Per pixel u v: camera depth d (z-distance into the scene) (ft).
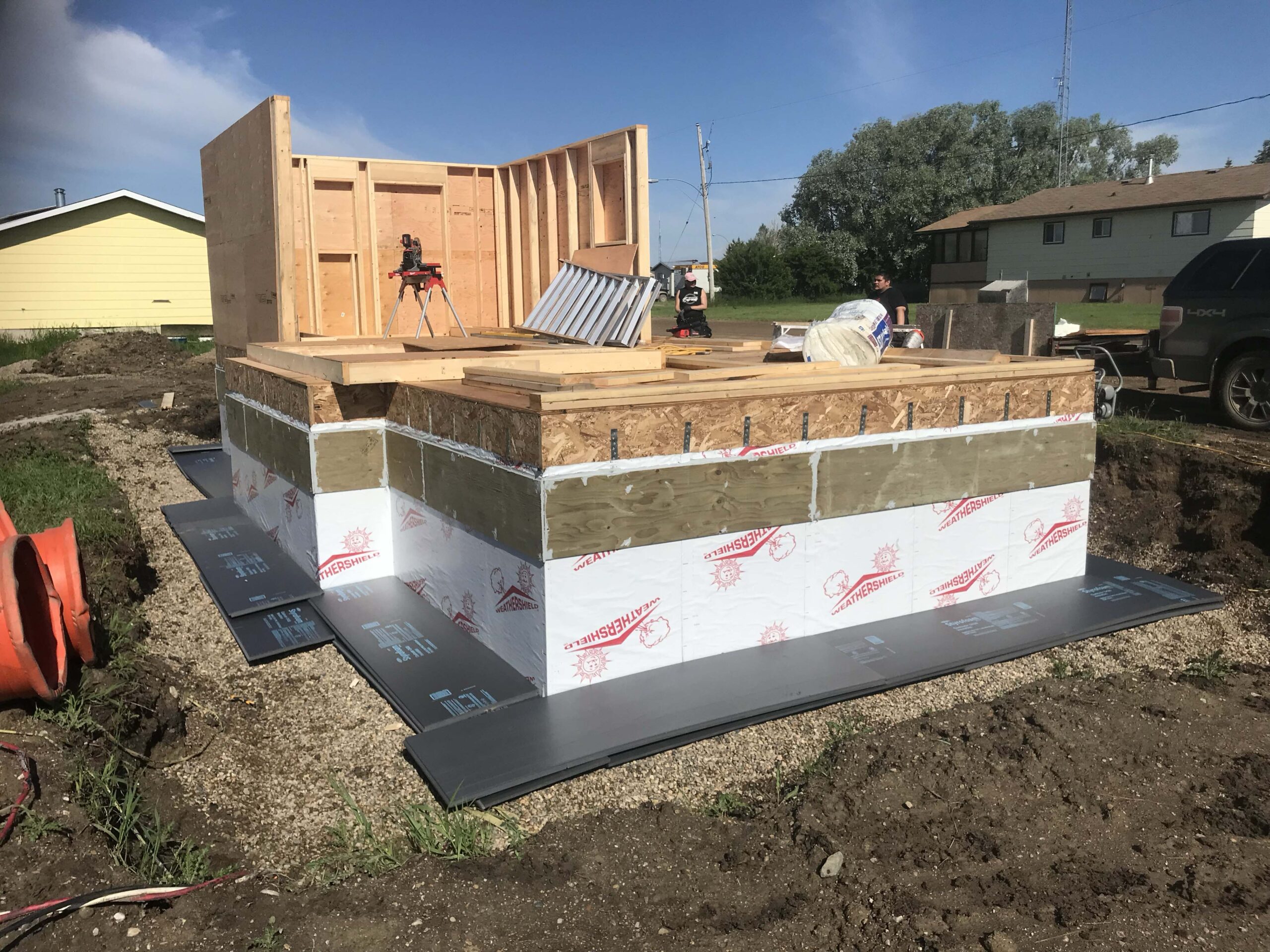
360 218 29.96
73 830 9.43
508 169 32.17
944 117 168.86
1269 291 25.30
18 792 9.62
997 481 16.62
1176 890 9.28
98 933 8.21
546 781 11.09
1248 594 17.78
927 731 12.42
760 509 14.19
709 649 14.26
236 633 15.78
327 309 30.04
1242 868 9.65
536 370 16.40
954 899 9.11
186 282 79.92
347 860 9.98
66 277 75.66
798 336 21.36
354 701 13.80
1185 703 13.56
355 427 17.19
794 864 9.77
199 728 12.97
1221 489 20.54
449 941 8.45
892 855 9.84
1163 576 18.48
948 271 123.85
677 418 13.19
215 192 29.68
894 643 14.89
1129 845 10.11
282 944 8.32
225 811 11.16
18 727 10.72
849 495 15.02
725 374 15.29
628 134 25.20
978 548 16.75
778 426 14.12
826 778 11.35
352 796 11.38
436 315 32.01
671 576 13.64
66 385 49.80
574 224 28.58
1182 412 29.19
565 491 12.44
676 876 9.61
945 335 37.73
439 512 15.52
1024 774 11.46
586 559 12.83
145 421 37.63
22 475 25.77
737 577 14.26
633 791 11.32
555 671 12.88
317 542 17.21
